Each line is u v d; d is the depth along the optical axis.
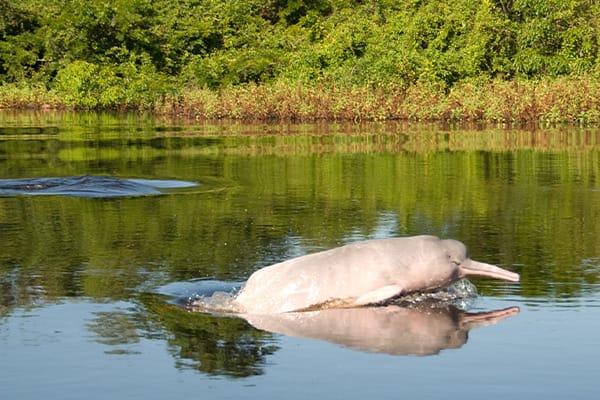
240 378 6.84
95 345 7.64
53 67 46.38
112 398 6.48
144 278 9.93
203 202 15.37
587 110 32.12
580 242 11.62
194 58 45.72
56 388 6.69
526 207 14.45
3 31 48.22
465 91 34.91
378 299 8.74
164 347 7.57
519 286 9.45
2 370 7.08
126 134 29.92
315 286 8.85
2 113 41.81
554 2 37.69
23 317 8.46
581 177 18.03
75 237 12.34
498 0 40.25
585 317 8.30
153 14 48.59
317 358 7.28
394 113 35.44
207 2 50.34
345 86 37.59
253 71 42.34
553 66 36.53
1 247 11.69
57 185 17.39
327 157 22.44
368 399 6.38
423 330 8.00
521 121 32.84
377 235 12.23
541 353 7.32
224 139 27.83
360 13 46.94
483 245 11.50
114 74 44.34
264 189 16.91
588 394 6.45
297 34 46.72
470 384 6.66
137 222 13.46
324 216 13.84
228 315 8.54
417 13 42.44
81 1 47.06
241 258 10.90
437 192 16.23
